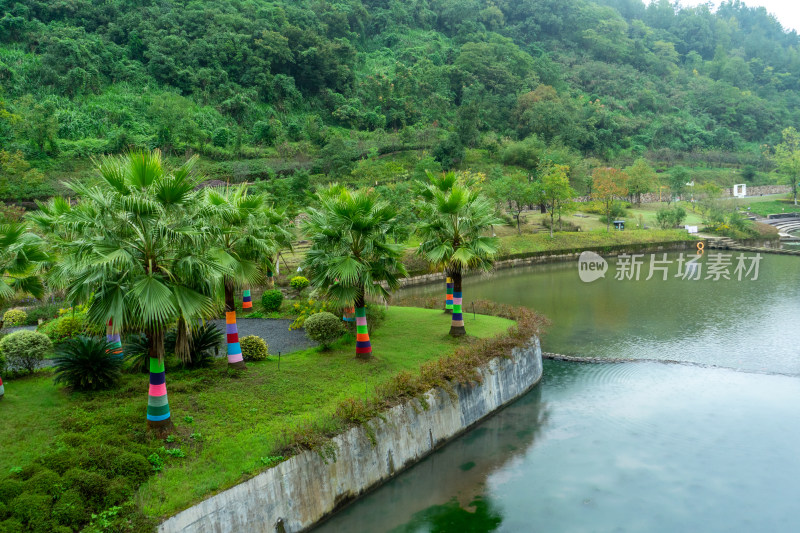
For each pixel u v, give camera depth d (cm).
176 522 994
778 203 10000
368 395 1592
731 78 16525
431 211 2328
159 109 7594
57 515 934
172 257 1302
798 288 4428
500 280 5172
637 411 2081
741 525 1349
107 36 8906
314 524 1277
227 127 8538
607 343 3006
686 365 2603
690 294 4300
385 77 11206
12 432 1259
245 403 1495
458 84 12300
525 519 1382
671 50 17912
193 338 1770
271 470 1186
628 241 6881
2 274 1545
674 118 13588
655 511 1417
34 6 8612
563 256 6438
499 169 8681
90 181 2789
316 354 2019
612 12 18088
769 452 1730
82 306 2214
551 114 11006
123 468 1081
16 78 7306
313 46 10844
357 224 1839
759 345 2900
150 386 1265
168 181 1252
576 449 1777
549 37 16862
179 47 9306
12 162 5212
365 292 1928
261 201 1948
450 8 15475
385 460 1516
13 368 1723
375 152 8781
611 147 12012
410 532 1315
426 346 2136
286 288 3694
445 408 1798
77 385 1542
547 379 2469
